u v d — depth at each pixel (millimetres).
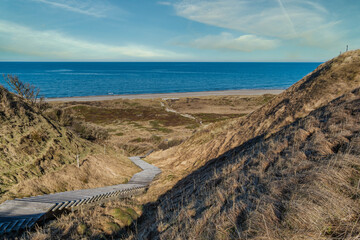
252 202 3969
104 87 138625
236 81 177750
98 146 20031
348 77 13562
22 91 23594
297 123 9594
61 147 14414
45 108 25422
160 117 61656
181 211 5582
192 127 50594
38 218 7180
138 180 14977
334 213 2756
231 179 6008
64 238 6051
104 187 12281
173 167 18344
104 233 6688
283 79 194375
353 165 3547
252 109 74688
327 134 5785
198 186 8688
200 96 95375
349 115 6664
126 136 41875
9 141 11672
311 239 2539
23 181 10117
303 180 3773
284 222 2955
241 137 14359
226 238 3275
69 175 12539
